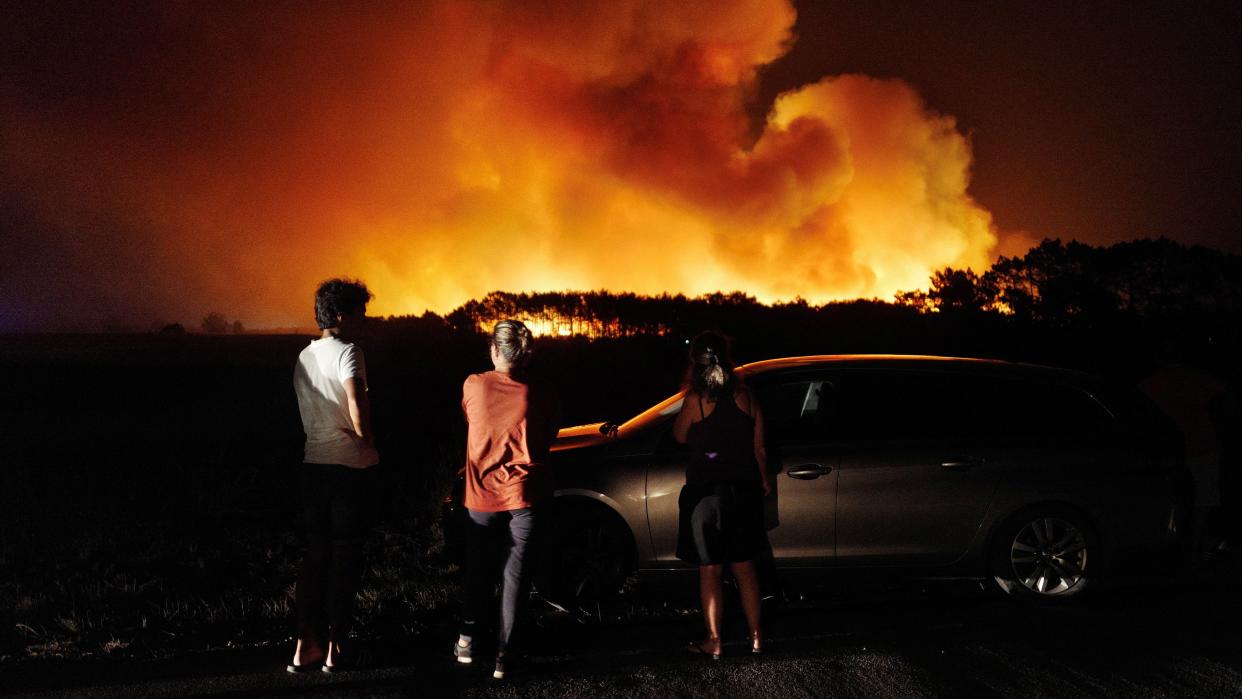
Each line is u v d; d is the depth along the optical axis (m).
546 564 5.23
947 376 5.40
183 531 7.14
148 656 4.55
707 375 4.45
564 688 3.99
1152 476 5.25
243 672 4.27
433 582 6.01
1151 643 4.48
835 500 5.14
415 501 8.09
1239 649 4.40
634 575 5.65
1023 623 4.83
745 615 4.86
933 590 5.59
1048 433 5.29
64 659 4.51
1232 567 6.11
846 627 4.81
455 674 4.21
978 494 5.17
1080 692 3.87
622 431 5.54
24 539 6.65
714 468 4.40
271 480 9.01
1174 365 5.81
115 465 9.33
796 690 3.91
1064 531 5.25
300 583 4.29
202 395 18.09
